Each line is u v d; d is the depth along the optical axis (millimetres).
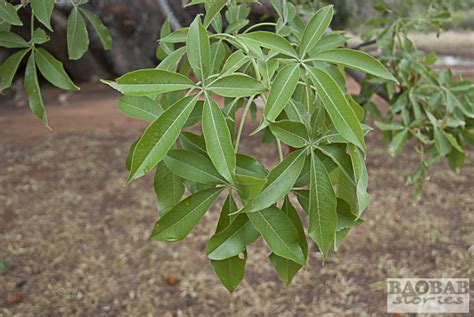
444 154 1738
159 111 813
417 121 1815
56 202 4285
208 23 885
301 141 771
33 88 1065
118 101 805
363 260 3336
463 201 3998
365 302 2971
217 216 3877
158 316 2949
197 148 816
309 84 816
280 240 783
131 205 4207
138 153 695
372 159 4848
